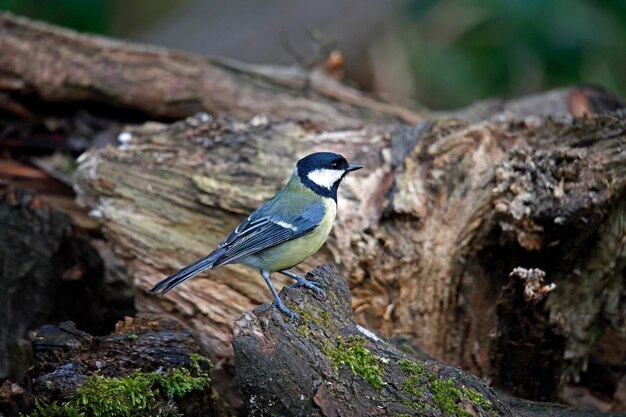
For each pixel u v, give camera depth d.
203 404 7.91
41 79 12.95
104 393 7.30
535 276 8.34
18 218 10.10
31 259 9.99
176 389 7.60
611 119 9.88
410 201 9.73
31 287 9.94
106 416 7.25
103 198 10.67
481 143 10.08
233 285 10.05
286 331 7.05
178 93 13.20
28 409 7.20
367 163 10.37
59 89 13.03
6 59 12.91
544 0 16.61
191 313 10.04
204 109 13.30
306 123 11.82
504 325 8.84
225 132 11.26
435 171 9.99
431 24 18.27
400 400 6.93
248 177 10.42
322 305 7.72
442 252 9.72
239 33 18.88
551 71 17.20
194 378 7.77
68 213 11.25
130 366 7.82
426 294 9.74
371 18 18.59
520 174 9.31
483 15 17.33
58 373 7.50
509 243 9.36
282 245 8.52
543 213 9.05
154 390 7.53
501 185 9.30
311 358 6.94
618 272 10.11
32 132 13.23
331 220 8.84
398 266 9.64
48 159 12.82
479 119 13.50
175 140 11.19
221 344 9.90
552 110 13.82
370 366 7.10
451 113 14.03
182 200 10.43
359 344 7.35
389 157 10.31
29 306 9.87
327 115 13.12
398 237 9.75
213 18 19.34
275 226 8.48
